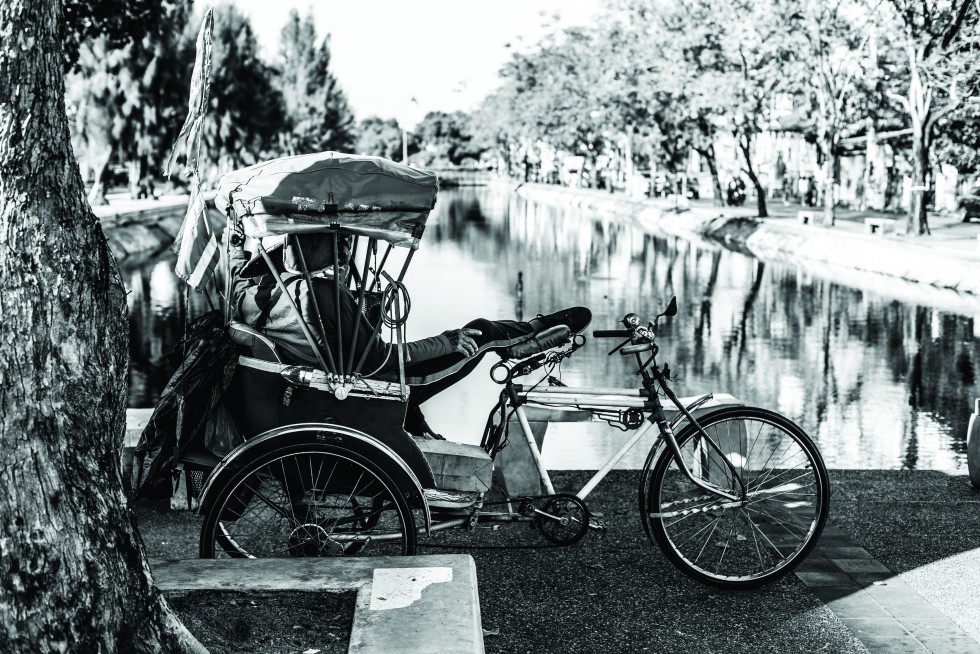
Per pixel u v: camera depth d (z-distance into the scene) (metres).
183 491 6.16
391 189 4.43
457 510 4.77
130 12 21.83
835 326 19.47
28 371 3.10
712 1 43.78
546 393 5.09
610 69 55.81
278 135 87.31
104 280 3.31
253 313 4.61
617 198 70.75
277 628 3.58
